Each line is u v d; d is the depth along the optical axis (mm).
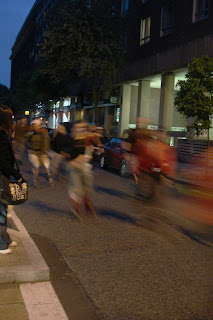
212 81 12859
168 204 8406
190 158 19391
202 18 19281
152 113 29953
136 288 3805
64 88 36312
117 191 9945
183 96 13586
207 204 8609
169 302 3514
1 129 4090
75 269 4254
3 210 4258
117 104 30672
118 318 3180
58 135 16578
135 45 26031
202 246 5324
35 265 3951
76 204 6809
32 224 6133
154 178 7086
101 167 16094
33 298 3439
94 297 3561
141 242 5387
